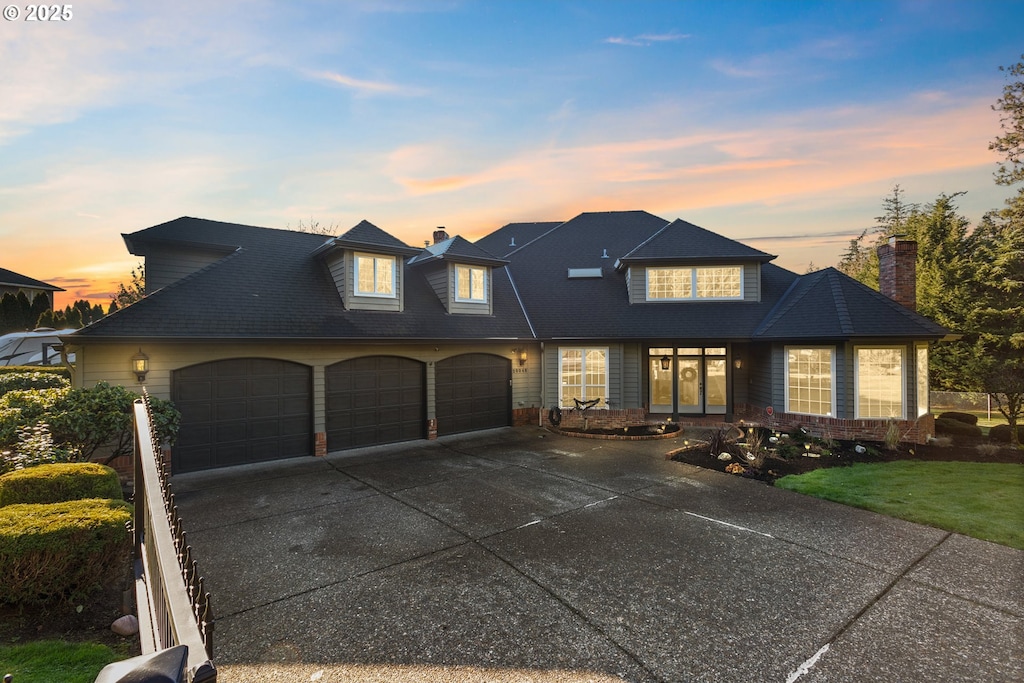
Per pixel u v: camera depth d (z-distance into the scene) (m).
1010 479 9.10
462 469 10.11
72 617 4.27
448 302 14.53
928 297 19.58
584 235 20.31
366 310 12.84
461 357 14.33
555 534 6.45
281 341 10.53
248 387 10.58
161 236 12.16
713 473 9.73
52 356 19.42
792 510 7.43
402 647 3.91
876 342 12.71
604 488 8.66
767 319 14.77
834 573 5.27
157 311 9.81
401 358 13.02
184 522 6.94
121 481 8.66
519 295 17.39
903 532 6.49
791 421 13.59
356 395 12.17
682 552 5.84
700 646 3.91
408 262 16.27
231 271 11.90
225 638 4.03
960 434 13.57
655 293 16.47
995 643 3.95
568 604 4.61
